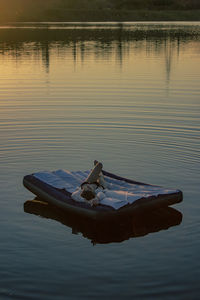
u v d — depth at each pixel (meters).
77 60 21.95
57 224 5.37
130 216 5.55
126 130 9.49
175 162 7.49
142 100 12.55
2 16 79.56
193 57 23.14
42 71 18.33
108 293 3.95
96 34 41.97
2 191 6.33
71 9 86.62
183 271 4.30
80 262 4.49
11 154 7.94
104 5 93.25
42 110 11.35
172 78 16.33
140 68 19.09
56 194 5.71
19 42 33.72
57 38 37.47
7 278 4.20
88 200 5.44
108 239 4.99
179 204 5.88
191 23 67.94
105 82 15.59
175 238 4.98
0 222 5.40
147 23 68.56
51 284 4.10
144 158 7.70
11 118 10.52
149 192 5.55
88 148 8.29
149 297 3.88
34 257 4.58
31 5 87.38
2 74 17.56
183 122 10.07
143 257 4.58
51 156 7.84
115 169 7.16
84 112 11.12
